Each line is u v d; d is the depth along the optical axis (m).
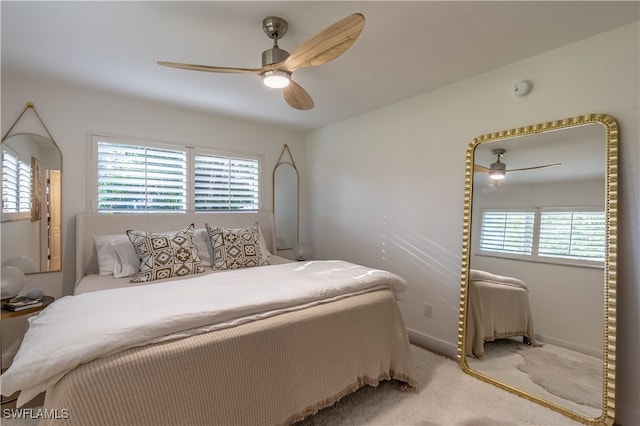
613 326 1.80
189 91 2.84
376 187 3.38
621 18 1.76
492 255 2.41
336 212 3.90
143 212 3.15
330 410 1.94
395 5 1.64
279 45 2.04
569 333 2.00
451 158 2.69
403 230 3.10
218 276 2.25
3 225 2.50
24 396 1.12
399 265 3.13
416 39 1.98
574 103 2.01
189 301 1.67
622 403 1.81
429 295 2.86
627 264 1.80
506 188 2.33
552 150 2.10
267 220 3.97
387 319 2.15
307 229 4.36
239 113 3.51
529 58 2.21
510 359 2.26
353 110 3.40
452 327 2.69
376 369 2.04
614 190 1.81
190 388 1.36
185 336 1.42
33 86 2.62
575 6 1.65
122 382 1.21
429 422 1.84
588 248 1.92
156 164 3.22
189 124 3.44
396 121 3.16
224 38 1.97
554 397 2.01
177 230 3.27
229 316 1.57
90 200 2.88
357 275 2.29
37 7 1.65
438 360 2.62
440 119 2.77
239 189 3.83
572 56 2.02
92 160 2.88
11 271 2.15
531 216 2.20
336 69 2.41
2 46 2.06
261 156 4.02
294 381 1.67
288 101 2.34
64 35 1.93
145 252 2.58
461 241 2.63
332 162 3.95
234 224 3.69
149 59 2.24
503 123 2.35
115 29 1.87
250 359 1.53
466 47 2.08
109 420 1.17
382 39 1.98
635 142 1.78
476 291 2.49
